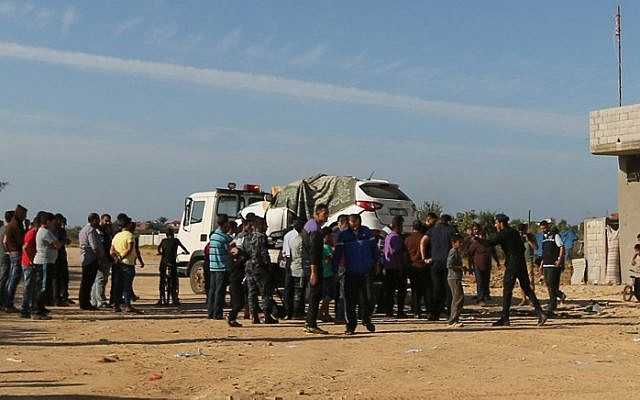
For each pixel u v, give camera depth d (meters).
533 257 21.80
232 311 16.05
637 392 9.41
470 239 22.56
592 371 10.80
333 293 16.80
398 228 18.20
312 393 9.35
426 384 9.91
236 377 10.35
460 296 16.34
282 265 19.80
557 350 12.74
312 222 15.14
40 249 17.20
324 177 21.47
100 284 20.22
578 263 32.38
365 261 14.88
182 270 25.70
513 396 9.20
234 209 25.38
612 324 16.52
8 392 9.19
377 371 10.78
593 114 29.94
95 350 12.59
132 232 19.25
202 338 14.10
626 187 30.20
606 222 31.77
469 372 10.75
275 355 12.13
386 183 21.20
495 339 13.99
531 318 18.16
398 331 15.32
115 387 9.61
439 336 14.42
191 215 25.73
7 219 18.14
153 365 11.20
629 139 28.83
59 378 10.15
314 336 14.44
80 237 19.58
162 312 19.30
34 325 15.98
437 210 32.28
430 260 17.44
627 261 30.19
